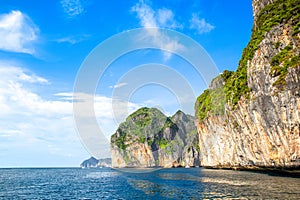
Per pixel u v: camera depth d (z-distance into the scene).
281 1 60.25
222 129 82.19
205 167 96.88
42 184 58.88
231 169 80.81
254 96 56.81
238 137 70.25
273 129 51.25
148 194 33.88
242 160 71.06
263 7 69.44
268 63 52.84
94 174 92.81
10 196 39.19
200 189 36.19
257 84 55.56
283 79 47.84
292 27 51.53
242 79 66.00
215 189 35.53
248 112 60.62
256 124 57.53
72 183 58.56
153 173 68.00
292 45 50.56
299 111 44.62
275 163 52.94
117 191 39.16
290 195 28.72
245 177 50.69
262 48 56.03
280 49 52.22
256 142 59.62
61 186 52.53
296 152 46.19
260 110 54.56
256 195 29.28
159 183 45.62
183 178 53.34
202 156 97.94
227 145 80.31
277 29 53.69
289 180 42.88
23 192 43.78
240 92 65.12
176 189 37.25
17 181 70.19
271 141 52.84
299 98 44.56
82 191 42.34
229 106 74.75
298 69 45.25
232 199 27.69
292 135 46.47
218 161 87.50
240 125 67.00
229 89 75.94
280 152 50.56
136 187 41.88
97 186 48.09
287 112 46.72
